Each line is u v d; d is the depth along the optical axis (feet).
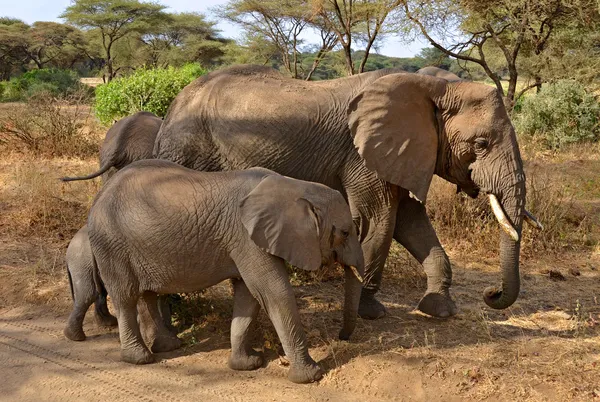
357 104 16.62
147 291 16.19
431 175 16.74
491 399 14.26
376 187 17.29
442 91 16.75
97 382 15.21
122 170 15.87
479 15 61.82
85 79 193.16
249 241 14.70
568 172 39.42
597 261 24.86
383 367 15.46
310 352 16.38
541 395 14.21
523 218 17.26
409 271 22.24
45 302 19.94
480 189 16.83
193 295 19.24
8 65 187.93
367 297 18.69
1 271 21.57
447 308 18.72
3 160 39.34
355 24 77.30
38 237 25.30
